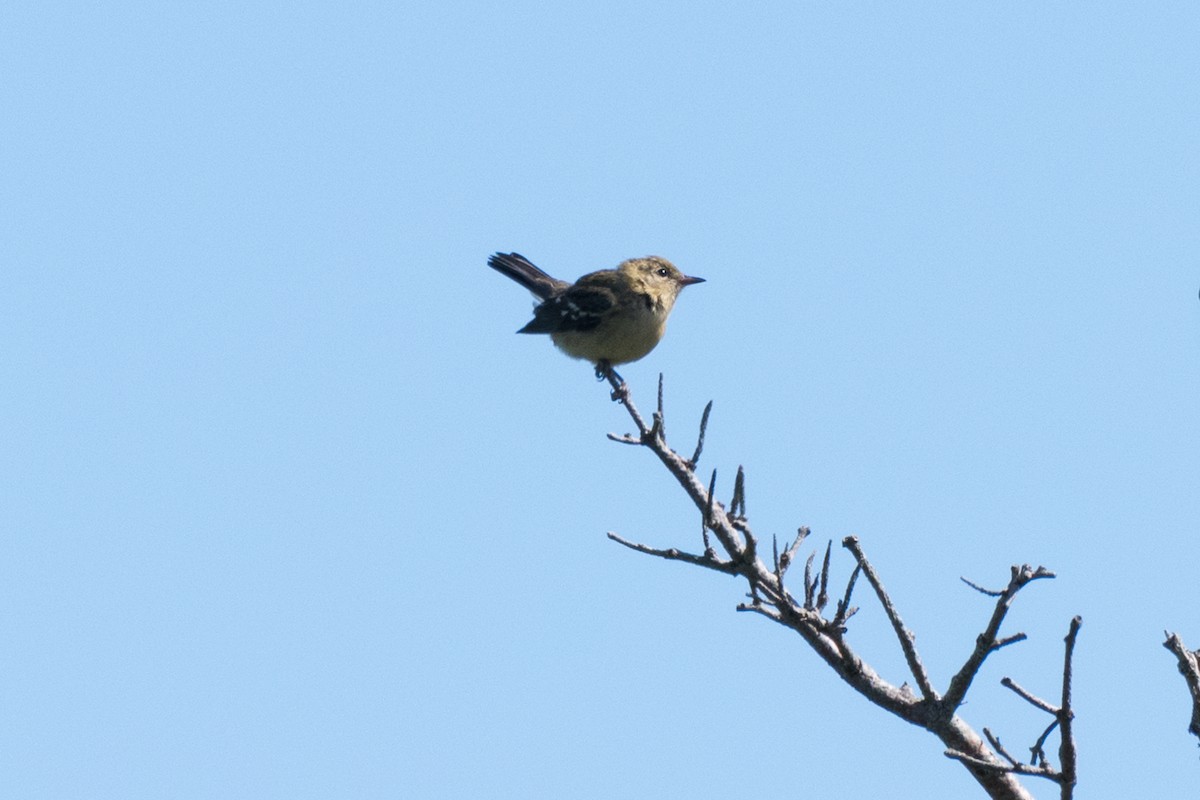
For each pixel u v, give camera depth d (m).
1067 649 9.67
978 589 10.56
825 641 11.85
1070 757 9.80
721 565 11.52
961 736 11.49
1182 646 10.05
